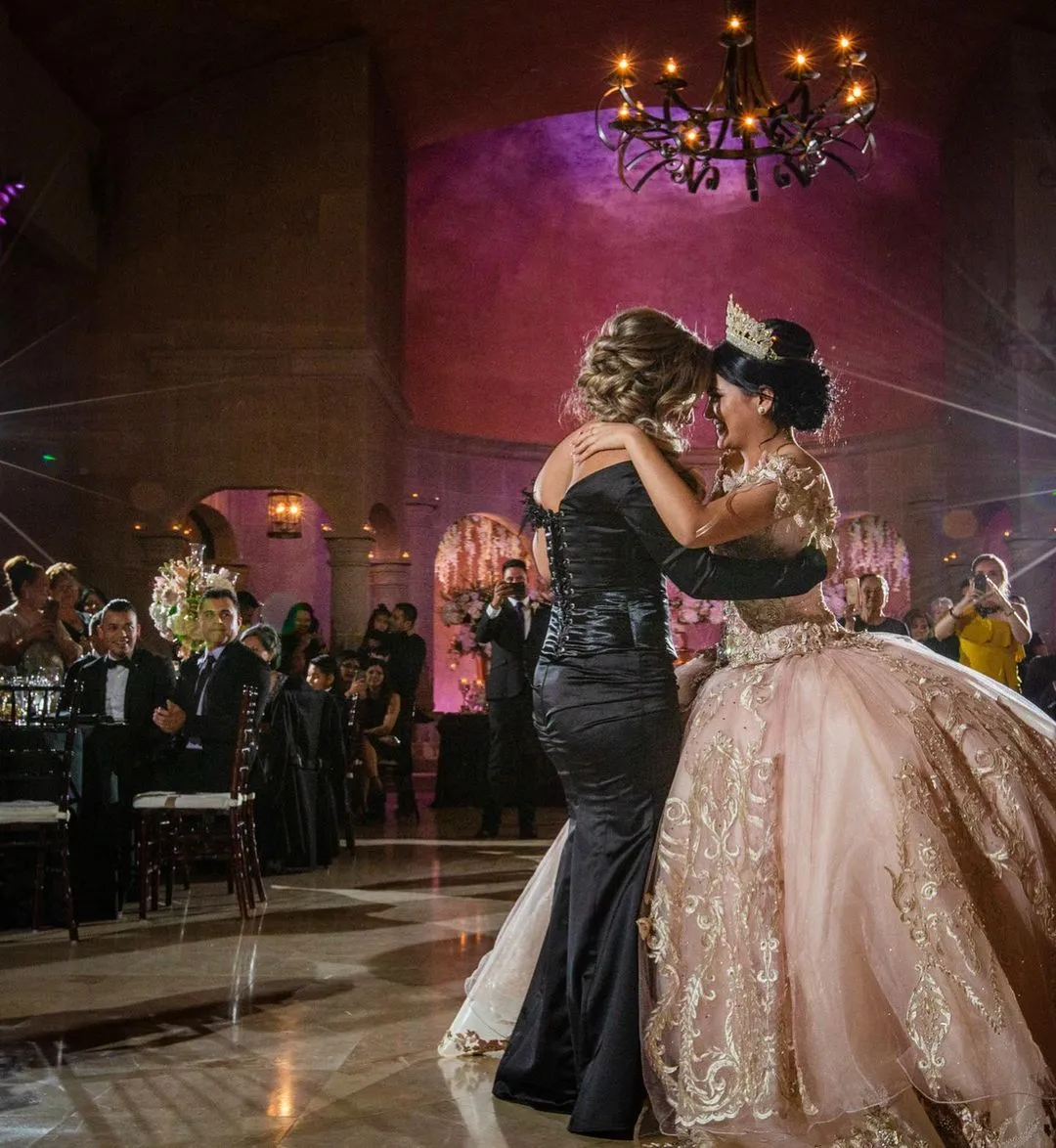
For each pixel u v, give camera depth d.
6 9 13.15
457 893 6.95
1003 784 2.75
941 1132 2.49
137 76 15.40
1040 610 16.08
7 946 5.30
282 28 15.35
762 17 16.64
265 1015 3.95
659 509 2.82
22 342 15.93
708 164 10.70
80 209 15.66
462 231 20.39
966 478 18.52
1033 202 16.08
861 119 10.15
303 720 8.05
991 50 16.81
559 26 16.58
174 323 15.91
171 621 7.95
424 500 19.92
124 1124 2.86
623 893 2.85
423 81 17.12
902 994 2.48
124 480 15.84
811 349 3.14
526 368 21.23
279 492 16.36
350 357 15.62
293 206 15.87
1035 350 16.20
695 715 3.01
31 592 7.21
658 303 21.42
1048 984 2.61
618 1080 2.73
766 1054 2.56
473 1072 3.25
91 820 6.03
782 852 2.71
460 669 20.91
